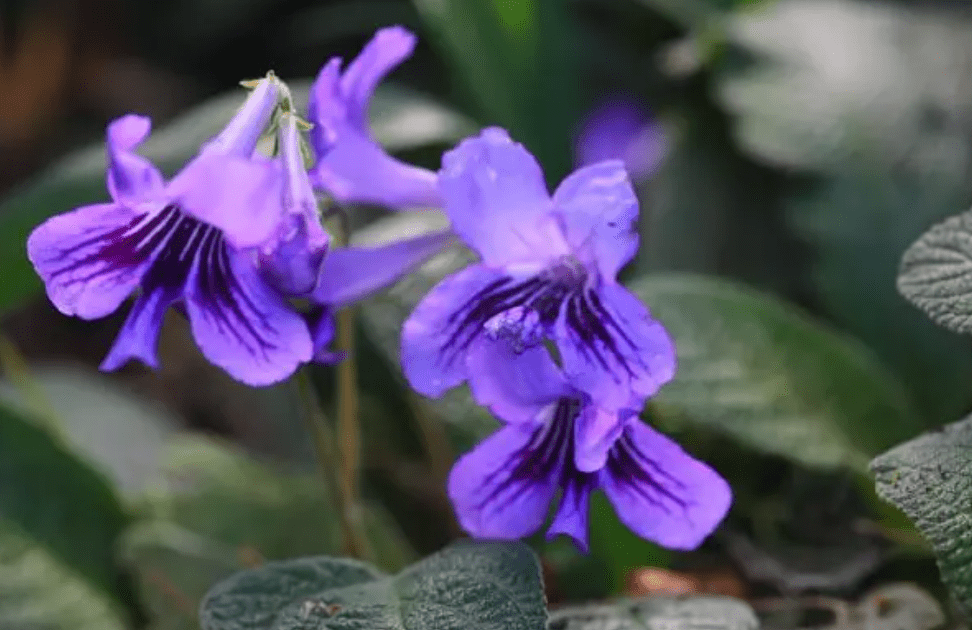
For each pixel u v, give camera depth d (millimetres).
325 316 545
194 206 498
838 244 664
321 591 545
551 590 614
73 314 517
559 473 534
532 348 526
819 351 613
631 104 790
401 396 691
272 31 1019
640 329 520
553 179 705
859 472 603
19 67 1021
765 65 697
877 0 718
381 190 561
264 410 753
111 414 727
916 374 650
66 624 627
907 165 671
